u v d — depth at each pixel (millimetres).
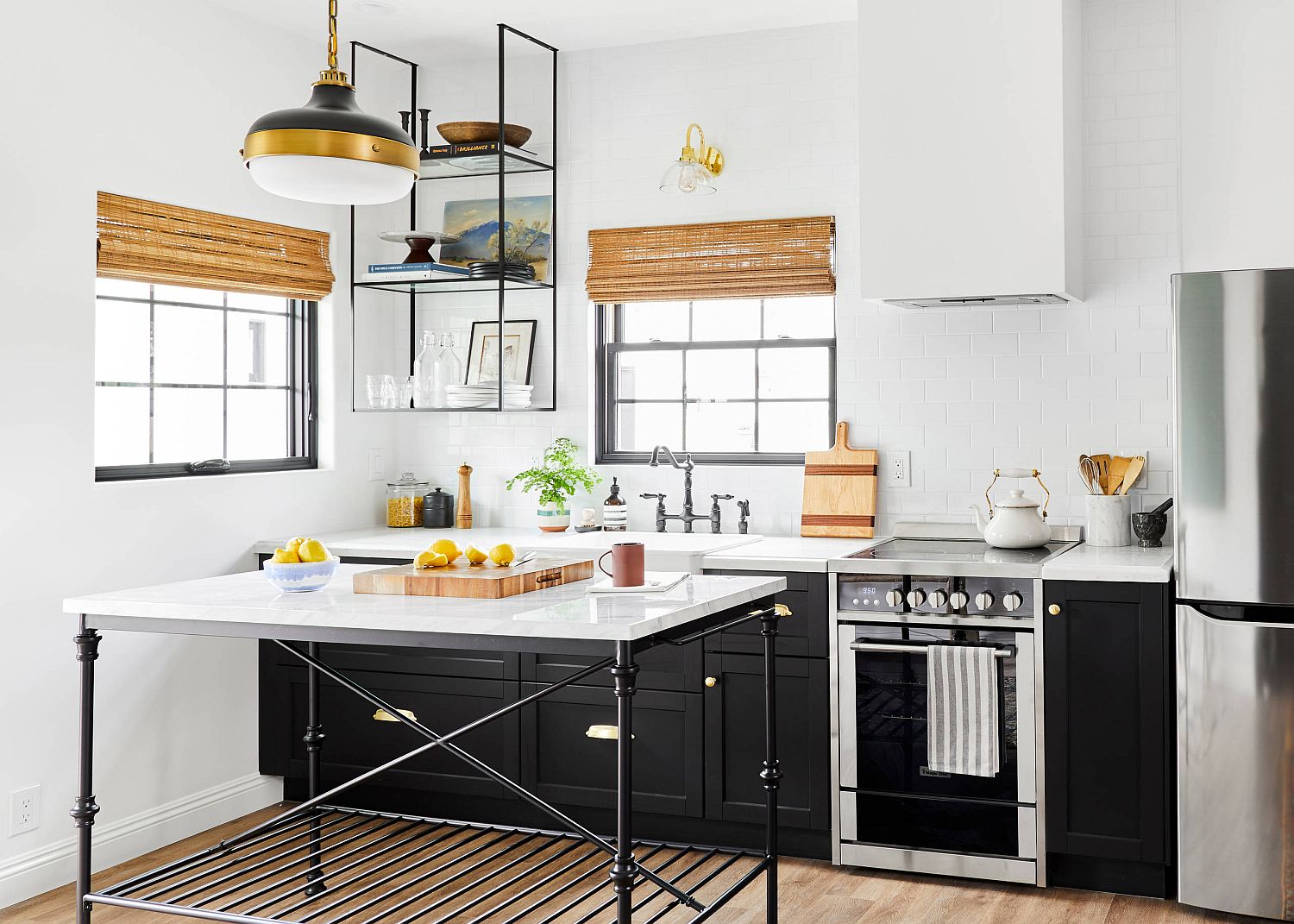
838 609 3980
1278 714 3449
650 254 5008
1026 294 4012
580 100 5141
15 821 3758
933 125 4094
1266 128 4176
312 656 3934
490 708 4363
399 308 5453
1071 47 4145
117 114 4082
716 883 3865
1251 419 3480
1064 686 3732
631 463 5203
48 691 3859
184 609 2990
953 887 3838
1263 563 3475
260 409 4930
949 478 4625
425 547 4508
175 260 4305
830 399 4938
